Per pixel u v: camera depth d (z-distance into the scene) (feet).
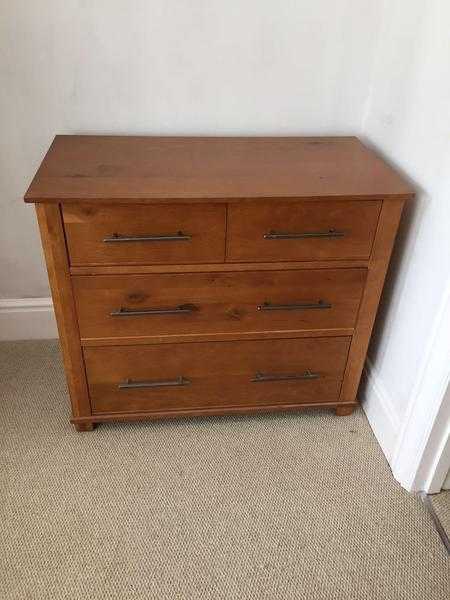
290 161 4.84
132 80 5.18
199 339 4.89
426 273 4.42
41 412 5.55
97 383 5.06
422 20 4.34
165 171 4.51
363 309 4.91
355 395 5.52
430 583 4.18
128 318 4.68
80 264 4.36
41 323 6.48
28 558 4.23
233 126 5.53
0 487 4.77
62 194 4.01
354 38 5.15
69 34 4.89
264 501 4.75
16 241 5.96
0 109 5.20
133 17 4.85
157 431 5.39
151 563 4.23
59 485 4.81
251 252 4.46
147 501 4.70
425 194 4.40
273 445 5.30
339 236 4.45
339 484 4.94
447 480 4.80
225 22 4.95
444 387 4.17
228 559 4.28
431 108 4.25
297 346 5.08
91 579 4.11
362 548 4.41
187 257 4.42
